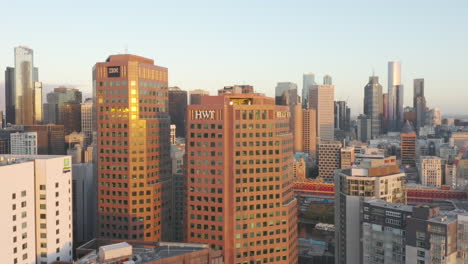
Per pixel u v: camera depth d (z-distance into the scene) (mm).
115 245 157875
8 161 177500
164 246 179750
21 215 171375
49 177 181750
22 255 171875
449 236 180000
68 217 194625
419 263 188500
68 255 194250
